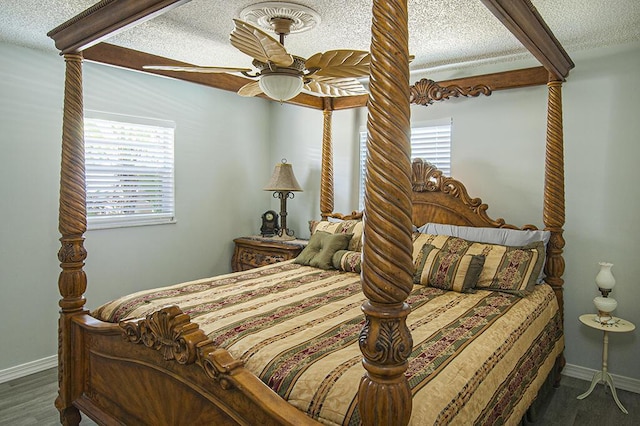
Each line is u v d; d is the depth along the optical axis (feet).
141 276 13.00
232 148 15.40
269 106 16.61
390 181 3.79
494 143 11.70
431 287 9.55
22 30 9.32
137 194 12.83
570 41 9.74
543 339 8.36
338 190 14.93
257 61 8.06
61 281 8.10
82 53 8.60
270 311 7.47
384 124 3.80
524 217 11.35
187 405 5.93
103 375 7.53
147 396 6.61
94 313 8.29
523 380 6.87
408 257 3.89
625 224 10.04
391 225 3.80
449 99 12.34
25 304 10.71
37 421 8.64
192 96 14.05
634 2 7.68
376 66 3.86
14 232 10.48
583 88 10.43
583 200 10.53
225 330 6.53
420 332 6.64
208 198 14.73
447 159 12.50
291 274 10.60
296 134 16.03
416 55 10.82
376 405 3.90
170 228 13.67
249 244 14.79
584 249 10.55
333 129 14.93
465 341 6.33
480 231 10.85
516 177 11.42
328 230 12.46
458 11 8.09
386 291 3.82
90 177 11.76
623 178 10.03
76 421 8.29
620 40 9.71
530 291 9.02
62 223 8.05
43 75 10.82
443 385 5.03
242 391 5.02
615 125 10.09
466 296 8.86
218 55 10.89
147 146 13.00
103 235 12.09
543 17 8.36
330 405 4.70
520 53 10.66
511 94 11.39
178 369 6.02
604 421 8.66
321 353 5.69
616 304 9.37
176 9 8.04
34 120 10.70
